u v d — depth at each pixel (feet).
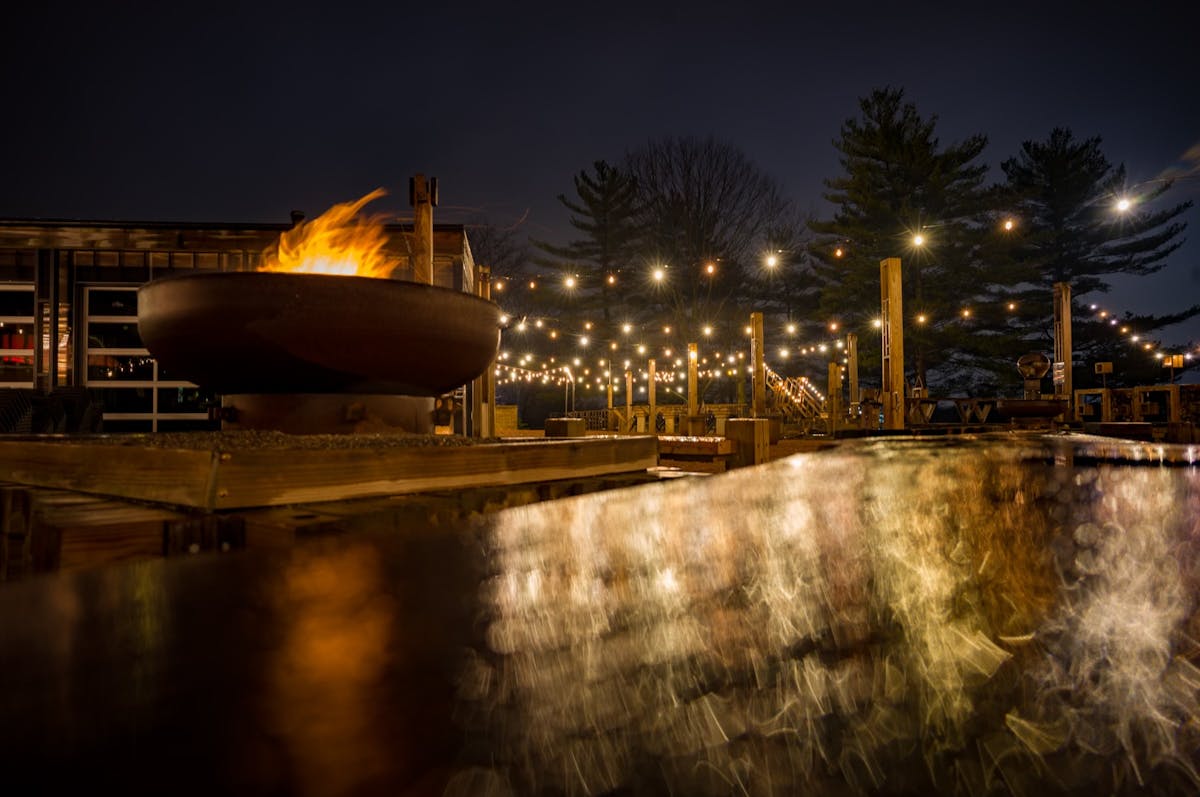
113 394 42.45
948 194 97.76
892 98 100.32
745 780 0.90
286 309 7.74
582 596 1.18
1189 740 1.08
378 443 6.27
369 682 0.79
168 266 42.24
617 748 0.88
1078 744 1.05
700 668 1.08
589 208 126.72
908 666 1.19
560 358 114.42
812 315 108.78
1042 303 100.73
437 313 8.55
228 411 8.58
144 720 0.66
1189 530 2.02
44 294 41.50
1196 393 37.47
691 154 123.13
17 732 0.62
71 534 3.60
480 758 0.75
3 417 33.65
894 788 0.92
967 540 1.82
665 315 123.24
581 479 6.84
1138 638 1.31
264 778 0.64
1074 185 108.58
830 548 1.63
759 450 10.98
